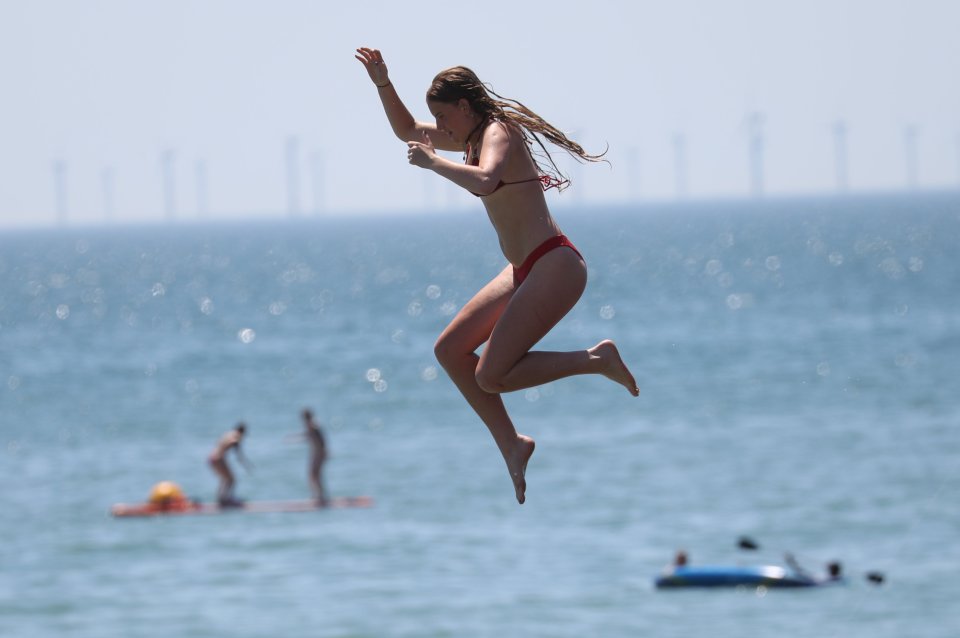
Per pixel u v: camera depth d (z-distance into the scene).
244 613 78.69
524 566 87.94
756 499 105.56
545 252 25.00
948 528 92.94
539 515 103.25
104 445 146.25
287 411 168.62
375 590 83.12
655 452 127.88
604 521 100.19
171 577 88.25
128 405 177.12
